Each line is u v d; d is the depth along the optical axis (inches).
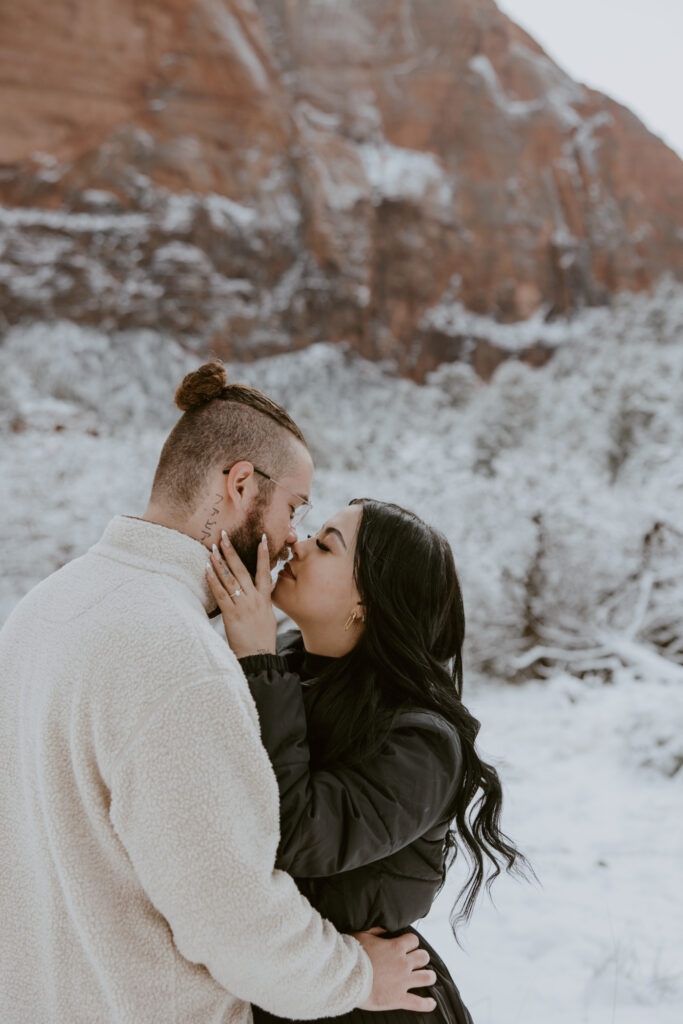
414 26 2203.5
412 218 2000.5
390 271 1961.1
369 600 58.1
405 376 1903.3
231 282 1770.4
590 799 196.2
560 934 128.1
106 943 43.8
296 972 44.5
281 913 43.1
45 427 806.5
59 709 44.4
